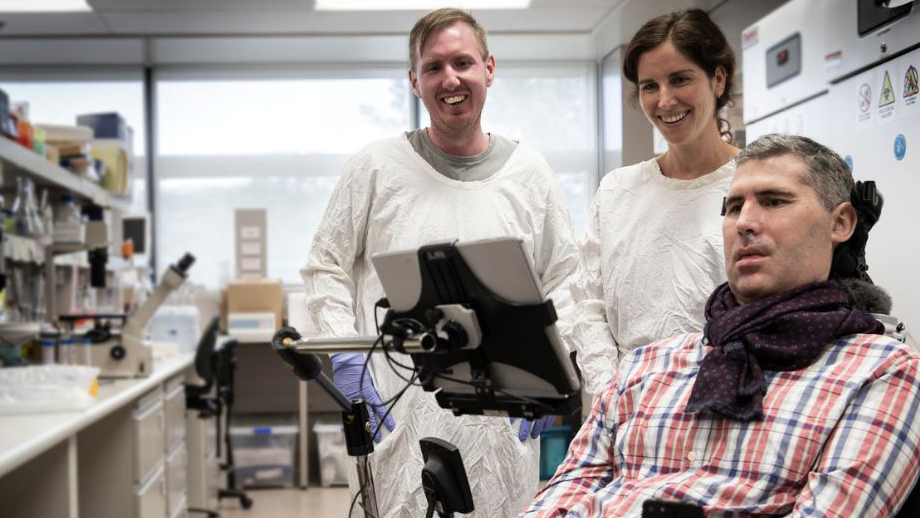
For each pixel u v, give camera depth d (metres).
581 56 5.68
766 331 1.17
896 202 2.12
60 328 3.41
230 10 4.57
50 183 3.76
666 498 1.12
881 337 1.13
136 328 3.19
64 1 4.38
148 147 5.79
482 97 1.80
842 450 1.06
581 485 1.33
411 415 1.77
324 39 5.14
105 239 3.63
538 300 1.02
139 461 2.88
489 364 1.10
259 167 5.82
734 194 1.23
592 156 5.91
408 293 1.12
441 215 1.82
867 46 2.22
